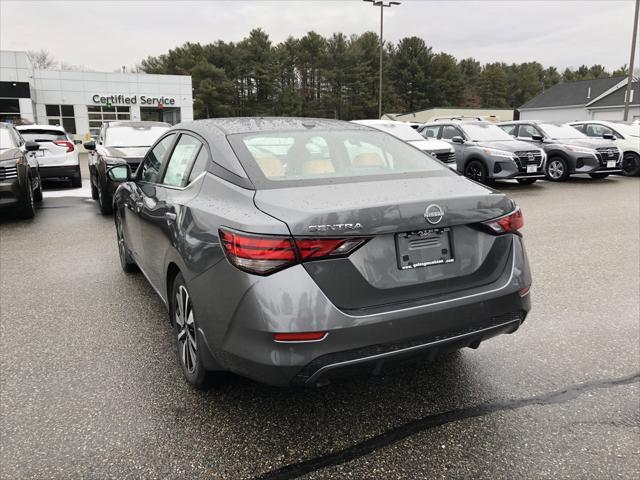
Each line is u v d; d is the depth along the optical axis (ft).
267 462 7.46
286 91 222.69
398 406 8.89
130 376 9.92
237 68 217.36
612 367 10.21
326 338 7.00
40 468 7.28
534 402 8.96
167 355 10.83
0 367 10.27
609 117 156.97
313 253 6.99
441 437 8.02
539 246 20.29
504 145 38.45
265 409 8.80
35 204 32.63
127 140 30.83
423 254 7.73
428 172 9.46
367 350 7.23
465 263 8.05
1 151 25.98
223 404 8.95
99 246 20.88
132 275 16.63
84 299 14.33
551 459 7.48
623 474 7.14
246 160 8.78
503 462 7.43
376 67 242.78
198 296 8.07
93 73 118.01
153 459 7.50
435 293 7.79
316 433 8.14
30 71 107.04
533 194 35.99
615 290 14.87
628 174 47.42
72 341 11.51
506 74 291.99
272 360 7.02
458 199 7.89
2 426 8.25
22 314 13.19
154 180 12.16
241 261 7.14
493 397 9.14
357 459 7.52
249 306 7.08
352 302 7.23
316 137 10.05
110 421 8.41
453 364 10.37
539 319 12.67
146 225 11.56
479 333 8.04
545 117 177.17
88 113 119.44
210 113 203.92
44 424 8.31
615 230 23.36
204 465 7.38
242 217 7.43
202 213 8.30
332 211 7.09
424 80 242.37
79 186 41.86
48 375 9.94
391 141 10.85
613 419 8.43
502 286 8.20
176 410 8.75
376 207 7.27
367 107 232.53
